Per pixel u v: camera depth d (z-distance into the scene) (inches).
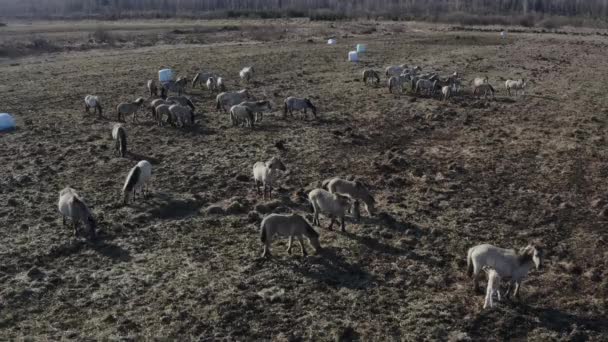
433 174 874.8
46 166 896.3
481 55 2169.0
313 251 629.9
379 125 1149.1
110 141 1029.8
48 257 612.1
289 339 477.4
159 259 609.0
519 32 3235.7
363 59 2053.4
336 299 538.9
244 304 525.7
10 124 1115.3
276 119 1187.3
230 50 2298.2
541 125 1150.3
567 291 555.8
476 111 1263.5
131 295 542.6
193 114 1137.4
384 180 842.8
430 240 657.6
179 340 477.1
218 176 857.5
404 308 525.7
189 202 754.2
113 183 825.5
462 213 732.7
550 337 485.1
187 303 529.3
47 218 705.6
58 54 2300.7
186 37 2866.6
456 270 592.7
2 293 541.6
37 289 549.6
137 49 2434.8
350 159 941.8
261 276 576.1
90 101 1217.4
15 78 1672.0
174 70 1792.6
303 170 887.1
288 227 602.2
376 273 585.6
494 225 698.8
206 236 661.9
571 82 1609.3
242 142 1027.3
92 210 729.0
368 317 511.5
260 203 743.7
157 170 880.3
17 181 828.0
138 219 701.9
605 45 2529.5
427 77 1508.4
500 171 885.8
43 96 1417.3
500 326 499.2
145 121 1165.7
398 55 2172.7
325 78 1663.4
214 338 479.8
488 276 545.0
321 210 668.1
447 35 2977.4
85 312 515.5
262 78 1665.8
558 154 965.2
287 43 2568.9
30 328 490.9
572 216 727.7
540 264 508.1
